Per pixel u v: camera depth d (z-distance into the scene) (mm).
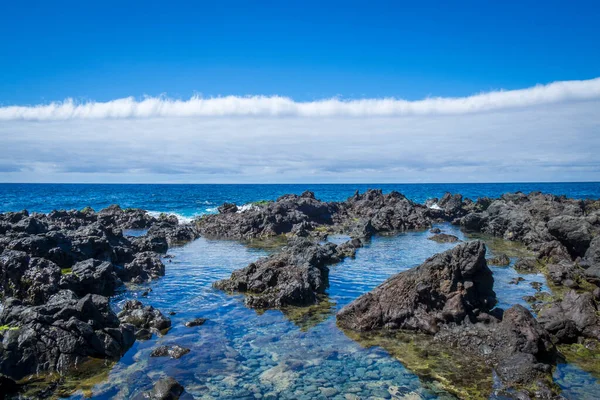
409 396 13688
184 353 16953
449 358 16672
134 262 30672
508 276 30375
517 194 73688
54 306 17562
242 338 18812
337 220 64250
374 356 16875
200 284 28375
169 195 128625
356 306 20734
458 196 73312
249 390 14047
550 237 41750
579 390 14086
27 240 26141
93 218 57969
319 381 14719
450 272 20656
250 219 54375
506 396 13648
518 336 16516
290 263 28281
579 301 19688
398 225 58812
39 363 15406
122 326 18234
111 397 13555
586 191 159875
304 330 19875
